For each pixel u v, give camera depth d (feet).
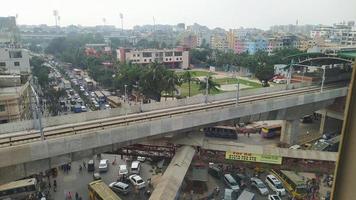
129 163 164.86
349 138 15.10
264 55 443.32
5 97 161.79
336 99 218.38
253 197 122.93
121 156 172.76
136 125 126.31
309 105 202.80
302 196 128.47
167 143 146.10
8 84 196.03
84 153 118.42
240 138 206.49
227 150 138.31
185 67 538.06
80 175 150.51
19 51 296.51
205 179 137.49
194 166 137.49
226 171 152.76
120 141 123.24
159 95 273.13
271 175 142.41
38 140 111.34
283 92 205.67
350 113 14.84
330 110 222.28
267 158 134.31
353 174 15.08
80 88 345.10
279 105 180.65
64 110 261.44
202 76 442.50
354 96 14.64
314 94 197.57
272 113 184.24
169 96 283.59
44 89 296.10
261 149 139.13
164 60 518.78
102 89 346.74
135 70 298.56
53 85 326.65
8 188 125.39
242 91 192.75
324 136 206.49
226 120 160.35
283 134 199.11
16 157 99.81
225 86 354.54
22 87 191.11
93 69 387.14
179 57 531.91
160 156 144.77
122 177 145.69
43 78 308.60
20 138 112.37
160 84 266.77
